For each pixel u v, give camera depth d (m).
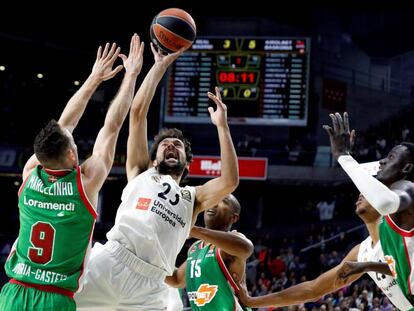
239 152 18.69
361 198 4.38
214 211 5.15
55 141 3.70
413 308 4.07
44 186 3.77
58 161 3.72
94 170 3.79
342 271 4.30
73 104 4.09
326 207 18.86
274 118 16.64
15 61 20.77
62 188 3.74
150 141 20.08
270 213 19.72
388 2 20.75
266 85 16.72
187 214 4.38
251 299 4.85
